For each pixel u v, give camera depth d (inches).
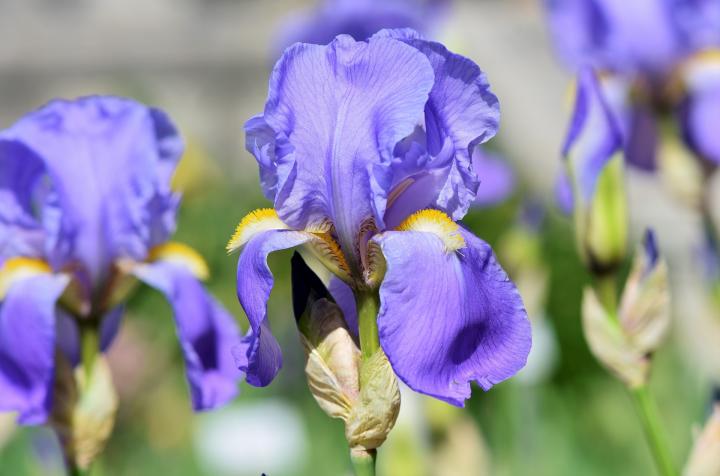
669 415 76.1
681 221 108.0
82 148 37.3
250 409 71.3
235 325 37.9
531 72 177.3
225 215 98.5
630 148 52.9
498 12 258.5
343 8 66.5
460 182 31.7
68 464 36.9
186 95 227.3
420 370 30.2
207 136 201.6
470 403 72.6
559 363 96.5
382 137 31.1
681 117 51.6
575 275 97.0
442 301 30.5
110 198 37.4
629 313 38.8
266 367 30.9
